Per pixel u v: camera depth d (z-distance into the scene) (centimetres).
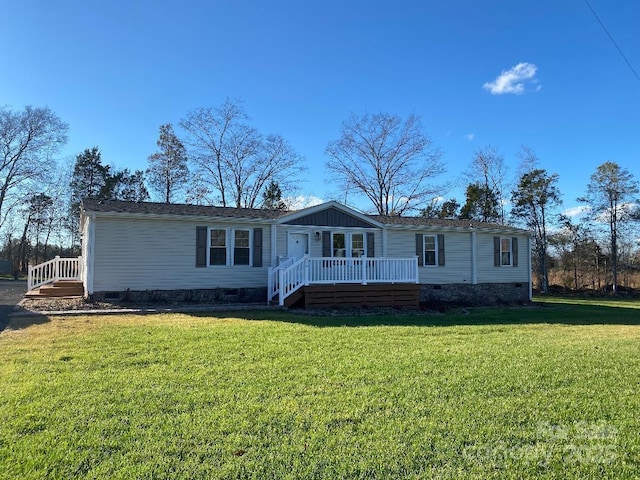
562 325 1202
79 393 464
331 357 661
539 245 3497
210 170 3681
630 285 3334
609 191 3306
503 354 714
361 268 1526
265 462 312
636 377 571
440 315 1368
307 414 407
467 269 1969
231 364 605
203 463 309
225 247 1552
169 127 3750
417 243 1888
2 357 633
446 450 337
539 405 447
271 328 945
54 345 721
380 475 296
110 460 312
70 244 4259
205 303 1468
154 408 419
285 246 1652
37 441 342
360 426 381
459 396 472
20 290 2198
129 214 1398
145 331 869
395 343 802
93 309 1221
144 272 1430
